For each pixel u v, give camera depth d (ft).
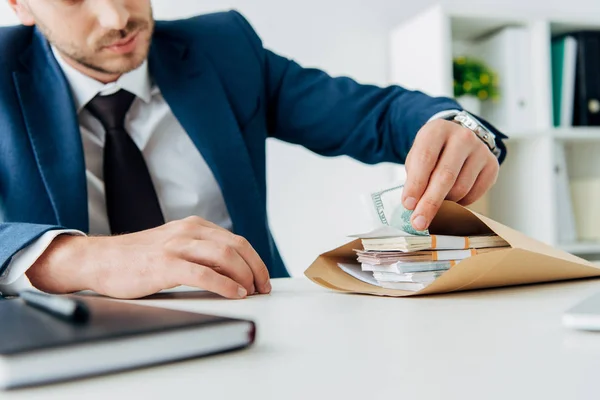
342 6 7.52
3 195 3.56
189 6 7.02
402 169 7.41
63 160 3.50
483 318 1.59
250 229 3.85
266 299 2.17
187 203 4.12
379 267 2.26
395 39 7.53
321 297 2.18
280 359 1.16
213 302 2.11
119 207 3.73
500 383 0.94
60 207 3.41
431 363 1.09
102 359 1.05
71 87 3.79
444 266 2.20
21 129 3.55
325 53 7.47
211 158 3.81
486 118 7.39
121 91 3.84
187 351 1.15
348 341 1.32
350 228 7.42
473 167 2.61
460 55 7.74
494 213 7.72
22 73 3.66
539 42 7.07
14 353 0.96
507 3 8.13
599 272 2.50
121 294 2.25
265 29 7.27
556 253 2.34
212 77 4.02
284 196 7.23
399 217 2.43
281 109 4.57
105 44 3.54
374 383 0.96
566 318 1.34
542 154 7.04
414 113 3.68
